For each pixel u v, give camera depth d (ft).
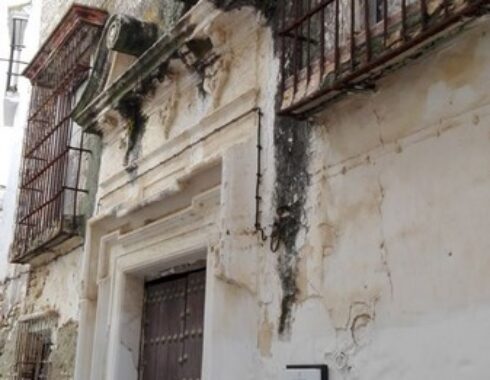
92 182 20.13
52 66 25.02
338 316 9.65
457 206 8.04
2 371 27.73
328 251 10.11
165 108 16.03
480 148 7.87
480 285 7.55
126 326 16.79
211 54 14.10
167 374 15.57
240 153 12.09
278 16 12.30
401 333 8.51
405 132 9.02
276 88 11.99
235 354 11.16
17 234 25.55
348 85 9.47
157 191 15.75
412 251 8.57
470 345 7.54
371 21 10.26
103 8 22.68
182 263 15.40
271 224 11.47
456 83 8.32
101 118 18.39
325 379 9.61
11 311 28.30
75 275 20.95
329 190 10.31
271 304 11.11
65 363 20.57
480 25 7.91
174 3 16.78
